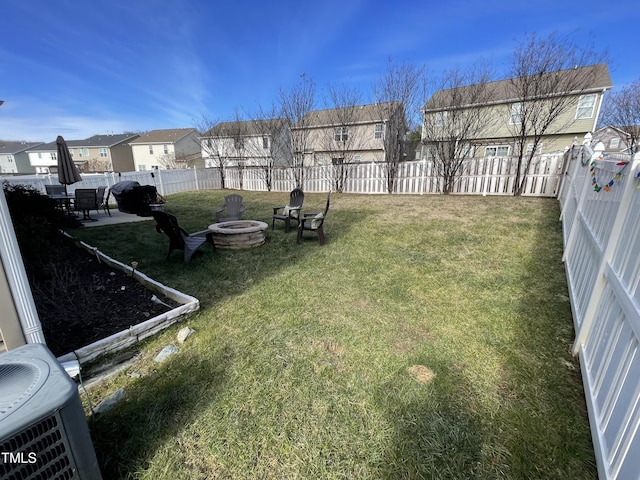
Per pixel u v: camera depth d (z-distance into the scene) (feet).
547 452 4.76
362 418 5.53
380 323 8.71
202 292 11.19
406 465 4.66
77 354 6.93
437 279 11.57
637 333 3.98
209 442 5.14
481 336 7.91
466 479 4.43
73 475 3.72
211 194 44.42
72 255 15.31
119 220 26.73
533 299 9.75
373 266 13.16
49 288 10.09
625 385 4.16
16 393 3.49
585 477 4.39
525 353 7.18
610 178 7.43
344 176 40.24
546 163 27.99
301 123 44.34
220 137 55.31
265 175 47.29
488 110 35.12
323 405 5.85
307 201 33.81
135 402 6.05
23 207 13.85
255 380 6.57
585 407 5.59
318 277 12.22
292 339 8.07
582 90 28.40
